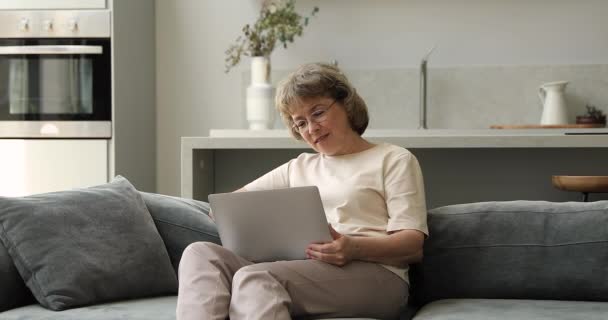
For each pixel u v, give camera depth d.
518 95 4.20
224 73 4.43
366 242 2.01
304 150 3.79
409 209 2.12
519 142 3.29
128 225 2.29
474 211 2.29
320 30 4.34
